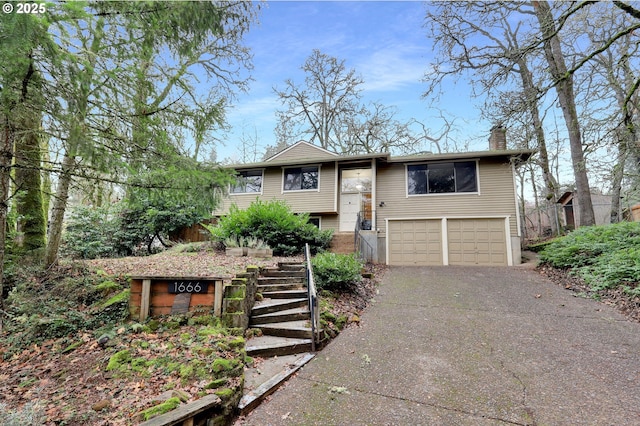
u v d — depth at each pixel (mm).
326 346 4594
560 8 7883
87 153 2855
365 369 3848
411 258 12250
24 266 5715
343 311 5898
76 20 2662
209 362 3336
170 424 2346
